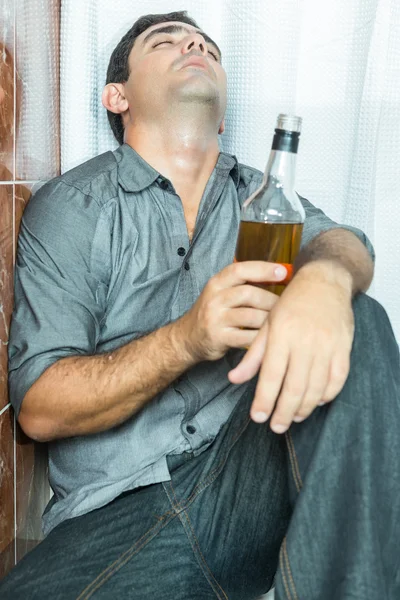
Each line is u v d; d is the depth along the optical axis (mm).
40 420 1055
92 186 1188
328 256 922
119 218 1191
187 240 1239
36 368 1052
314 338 780
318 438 805
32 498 1295
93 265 1153
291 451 856
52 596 939
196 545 1022
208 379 1164
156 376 973
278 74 1466
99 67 1482
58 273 1121
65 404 1012
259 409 805
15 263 1162
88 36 1427
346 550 759
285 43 1452
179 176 1291
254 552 1029
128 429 1125
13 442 1166
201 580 1029
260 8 1444
